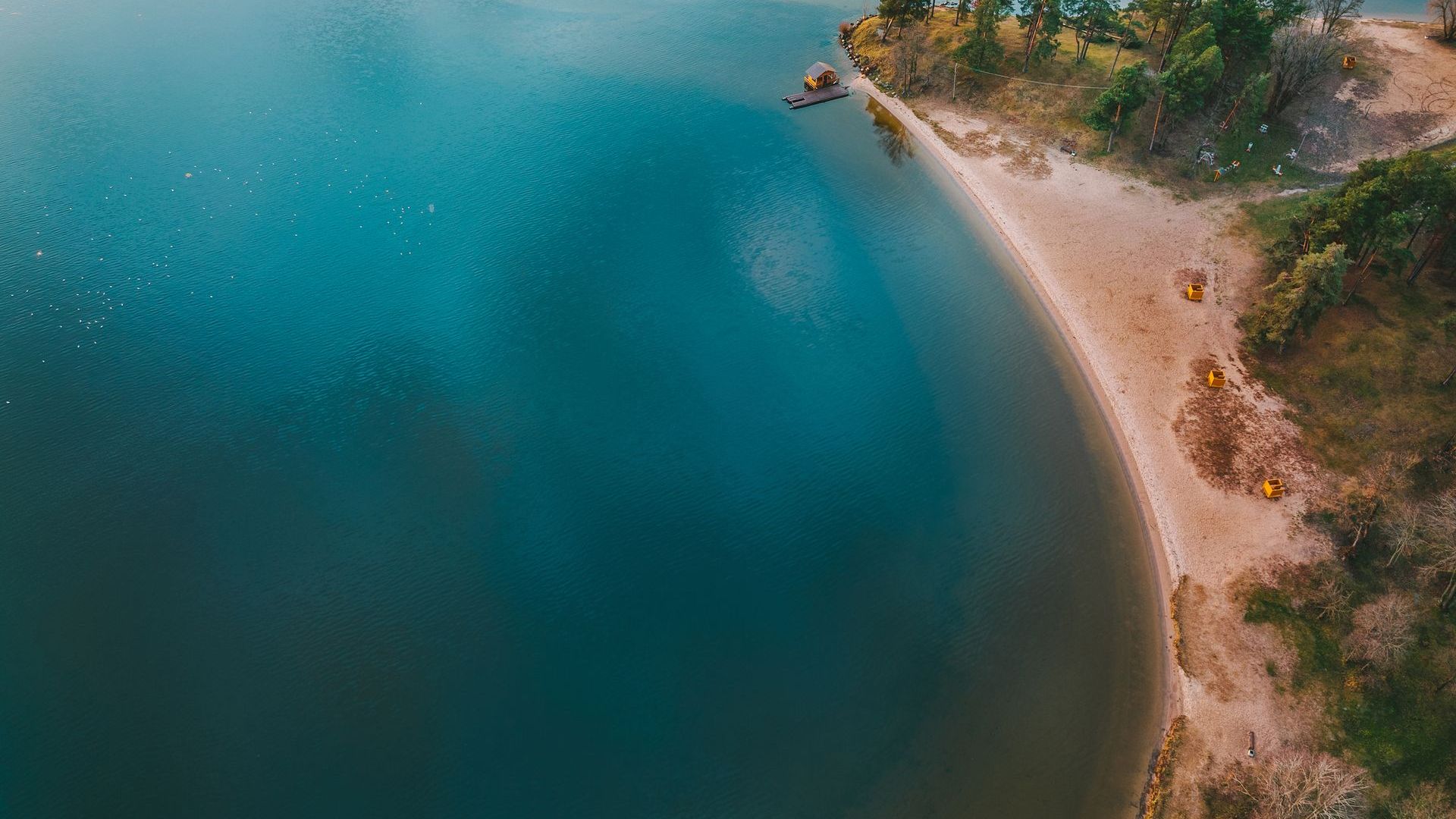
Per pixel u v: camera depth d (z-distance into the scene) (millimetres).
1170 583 80250
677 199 127625
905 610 79438
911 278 114438
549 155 137500
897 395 98938
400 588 80250
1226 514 84750
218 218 123250
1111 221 119625
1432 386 91125
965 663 75750
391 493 87938
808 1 188875
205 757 69375
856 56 163875
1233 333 102000
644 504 87250
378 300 109938
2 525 85188
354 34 174625
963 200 126812
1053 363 101688
